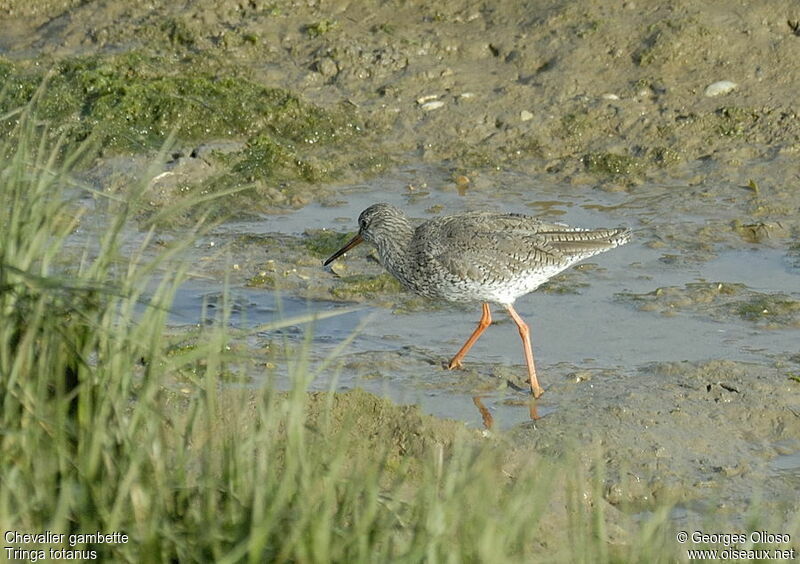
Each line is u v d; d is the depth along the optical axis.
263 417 8.55
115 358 8.65
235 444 8.25
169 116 18.39
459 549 7.66
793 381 12.15
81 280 8.73
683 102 18.30
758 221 16.14
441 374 12.69
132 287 9.05
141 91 18.64
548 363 12.91
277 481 8.14
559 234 13.13
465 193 17.17
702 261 15.29
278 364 12.52
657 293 14.45
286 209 16.95
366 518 7.67
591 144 18.02
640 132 18.00
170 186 16.81
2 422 8.41
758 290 14.47
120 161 17.25
